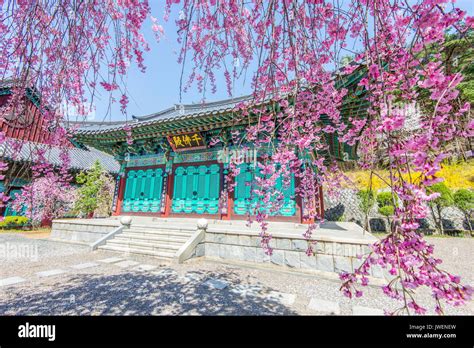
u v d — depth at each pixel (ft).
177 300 14.93
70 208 53.72
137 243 28.86
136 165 45.52
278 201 11.55
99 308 13.79
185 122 33.04
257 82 9.53
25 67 8.89
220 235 26.13
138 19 9.83
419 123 5.55
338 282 18.74
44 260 25.02
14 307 13.84
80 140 44.19
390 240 5.60
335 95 11.00
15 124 10.39
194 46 11.15
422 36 5.46
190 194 38.42
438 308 5.14
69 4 8.41
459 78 4.62
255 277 19.84
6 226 47.37
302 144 9.55
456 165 50.75
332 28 8.55
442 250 33.86
